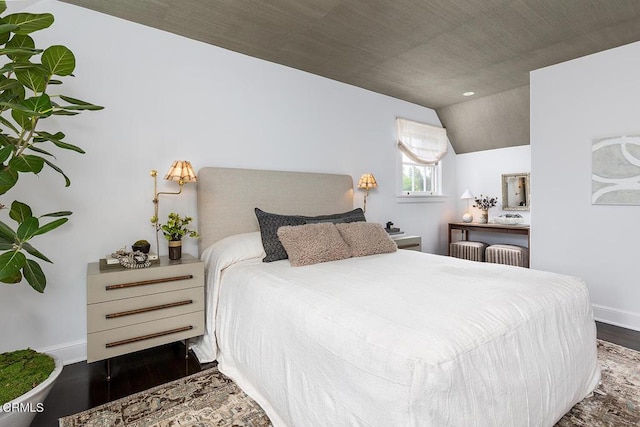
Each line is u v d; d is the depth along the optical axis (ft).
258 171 9.75
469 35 8.52
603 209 9.32
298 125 10.96
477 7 7.27
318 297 5.02
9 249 4.23
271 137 10.35
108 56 7.72
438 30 8.28
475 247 14.69
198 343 8.05
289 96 10.73
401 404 3.18
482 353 3.68
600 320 9.43
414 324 3.91
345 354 3.84
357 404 3.60
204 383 6.34
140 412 5.44
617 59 9.02
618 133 9.00
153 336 6.81
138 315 6.68
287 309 5.06
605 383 6.11
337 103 12.00
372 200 13.19
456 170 16.78
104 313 6.33
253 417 5.31
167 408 5.54
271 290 5.75
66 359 7.22
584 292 5.58
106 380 6.46
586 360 5.36
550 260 10.38
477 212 16.14
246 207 9.46
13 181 4.03
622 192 8.94
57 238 7.18
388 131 13.69
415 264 7.36
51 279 7.13
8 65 4.22
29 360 4.90
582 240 9.73
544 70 10.47
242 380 6.21
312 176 10.89
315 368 4.28
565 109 10.02
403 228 14.34
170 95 8.55
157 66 8.36
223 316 7.06
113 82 7.78
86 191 7.50
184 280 7.23
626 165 8.87
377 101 13.25
